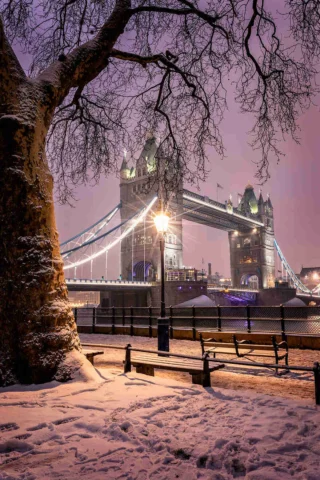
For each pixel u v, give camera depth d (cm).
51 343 574
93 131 1213
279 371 746
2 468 304
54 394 498
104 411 437
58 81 696
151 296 6681
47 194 643
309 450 341
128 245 8481
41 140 658
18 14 940
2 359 554
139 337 1472
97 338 1451
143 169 8419
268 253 12100
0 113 620
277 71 992
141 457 327
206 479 294
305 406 459
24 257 591
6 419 403
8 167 601
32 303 580
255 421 412
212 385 641
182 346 1168
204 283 6775
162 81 1083
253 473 296
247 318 1165
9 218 594
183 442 357
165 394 508
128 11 789
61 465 310
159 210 1114
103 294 7775
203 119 1141
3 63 623
